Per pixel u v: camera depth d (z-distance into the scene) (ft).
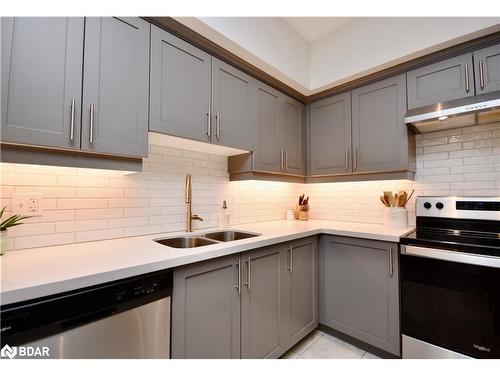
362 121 6.84
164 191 5.51
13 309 2.26
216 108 5.28
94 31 3.63
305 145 8.04
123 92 3.89
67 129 3.33
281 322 5.38
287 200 8.89
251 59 5.77
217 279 4.13
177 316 3.54
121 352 2.94
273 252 5.22
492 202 5.32
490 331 4.16
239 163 6.55
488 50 5.03
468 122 5.70
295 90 7.41
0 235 3.40
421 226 6.19
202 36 4.93
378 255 5.64
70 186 4.21
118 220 4.78
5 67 2.88
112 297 2.87
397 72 6.23
